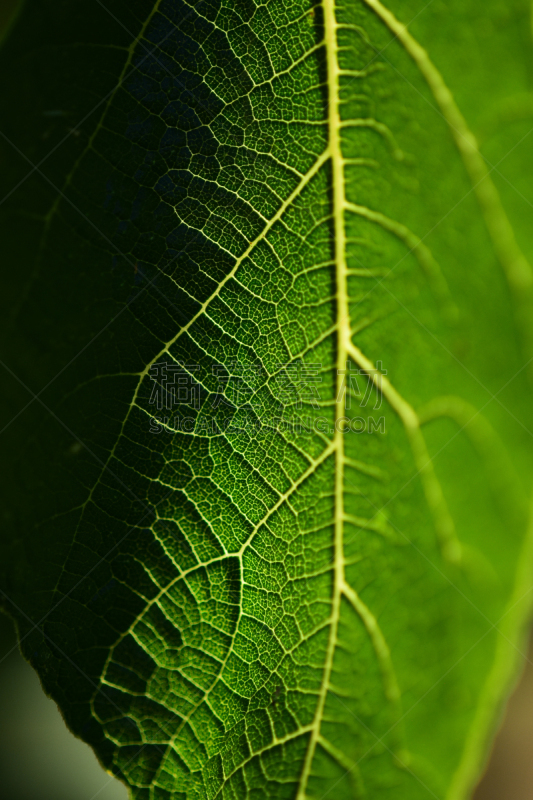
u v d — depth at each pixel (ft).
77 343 0.64
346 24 0.66
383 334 0.66
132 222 0.65
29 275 0.63
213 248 0.66
